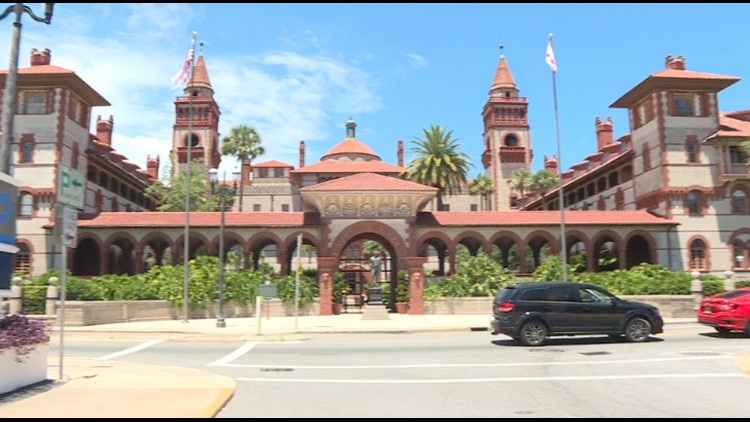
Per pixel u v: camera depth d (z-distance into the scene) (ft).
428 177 181.47
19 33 48.52
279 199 271.08
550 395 32.89
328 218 126.21
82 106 161.17
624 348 54.95
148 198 216.54
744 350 52.60
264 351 57.16
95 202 166.71
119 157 196.24
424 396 32.78
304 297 116.57
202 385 34.71
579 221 143.64
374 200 126.41
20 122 148.15
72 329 81.61
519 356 50.31
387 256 235.81
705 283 111.14
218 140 283.38
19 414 26.68
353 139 279.28
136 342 67.31
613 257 165.37
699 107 157.17
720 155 152.35
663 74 156.66
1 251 35.81
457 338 69.31
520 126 276.00
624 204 176.65
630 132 172.35
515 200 269.23
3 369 31.89
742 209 153.48
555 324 58.39
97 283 106.01
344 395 33.17
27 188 145.07
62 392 32.24
